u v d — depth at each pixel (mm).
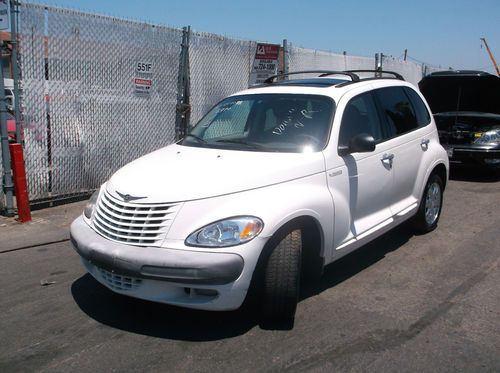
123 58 8023
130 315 4094
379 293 4531
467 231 6438
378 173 4973
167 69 8742
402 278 4887
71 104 7461
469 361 3436
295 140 4535
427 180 5949
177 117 9023
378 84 5504
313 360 3447
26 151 7043
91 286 4672
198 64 9328
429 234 6293
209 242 3531
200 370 3336
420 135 5871
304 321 3990
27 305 4297
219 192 3736
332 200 4277
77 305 4281
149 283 3629
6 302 4355
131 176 4133
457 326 3920
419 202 5906
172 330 3854
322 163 4312
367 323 3965
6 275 4973
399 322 3982
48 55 7059
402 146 5438
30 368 3359
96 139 7855
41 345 3652
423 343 3664
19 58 6730
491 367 3363
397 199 5477
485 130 9594
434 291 4582
